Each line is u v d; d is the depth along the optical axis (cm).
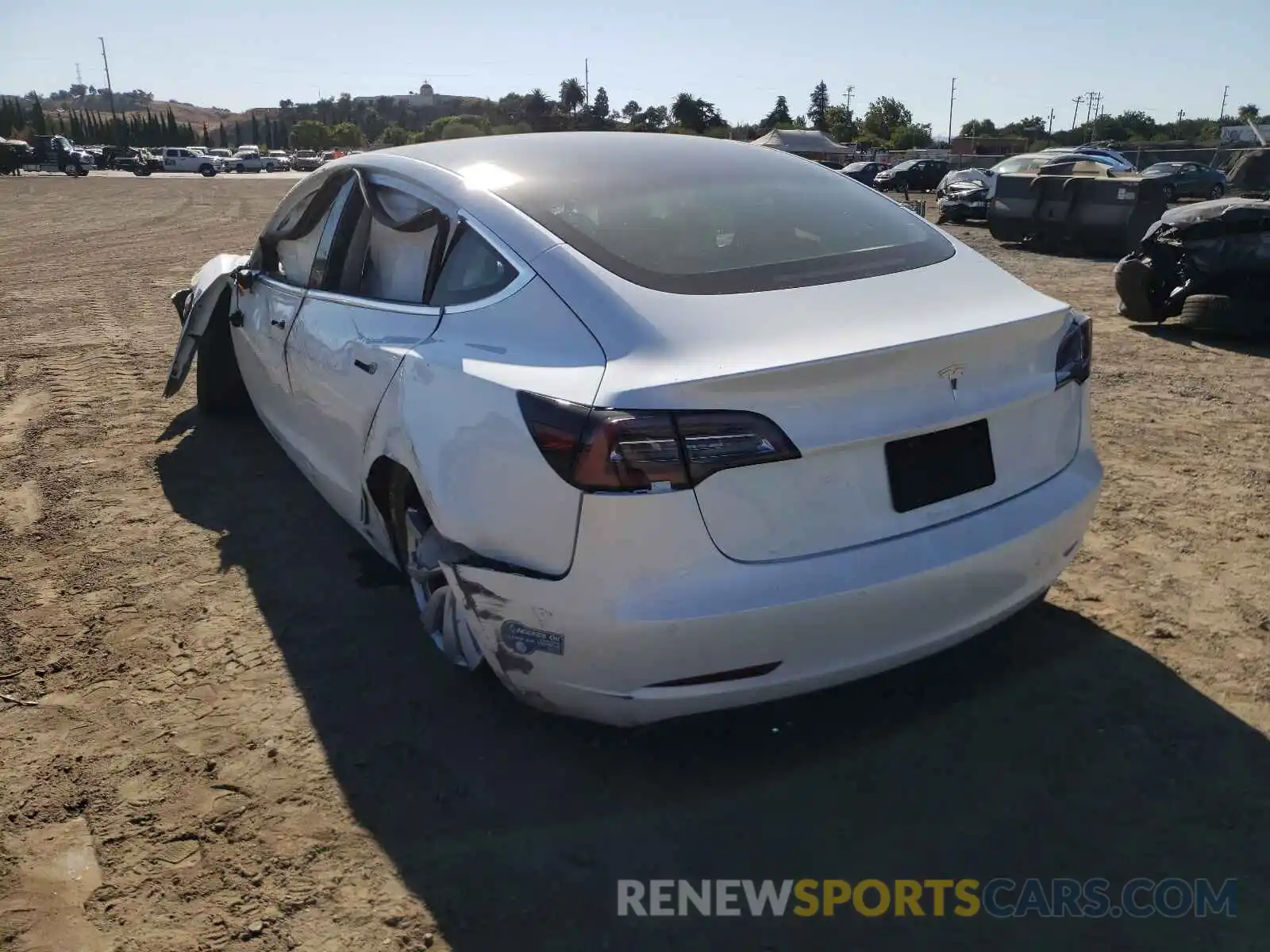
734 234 303
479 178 329
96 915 240
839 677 261
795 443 240
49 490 502
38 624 372
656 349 248
